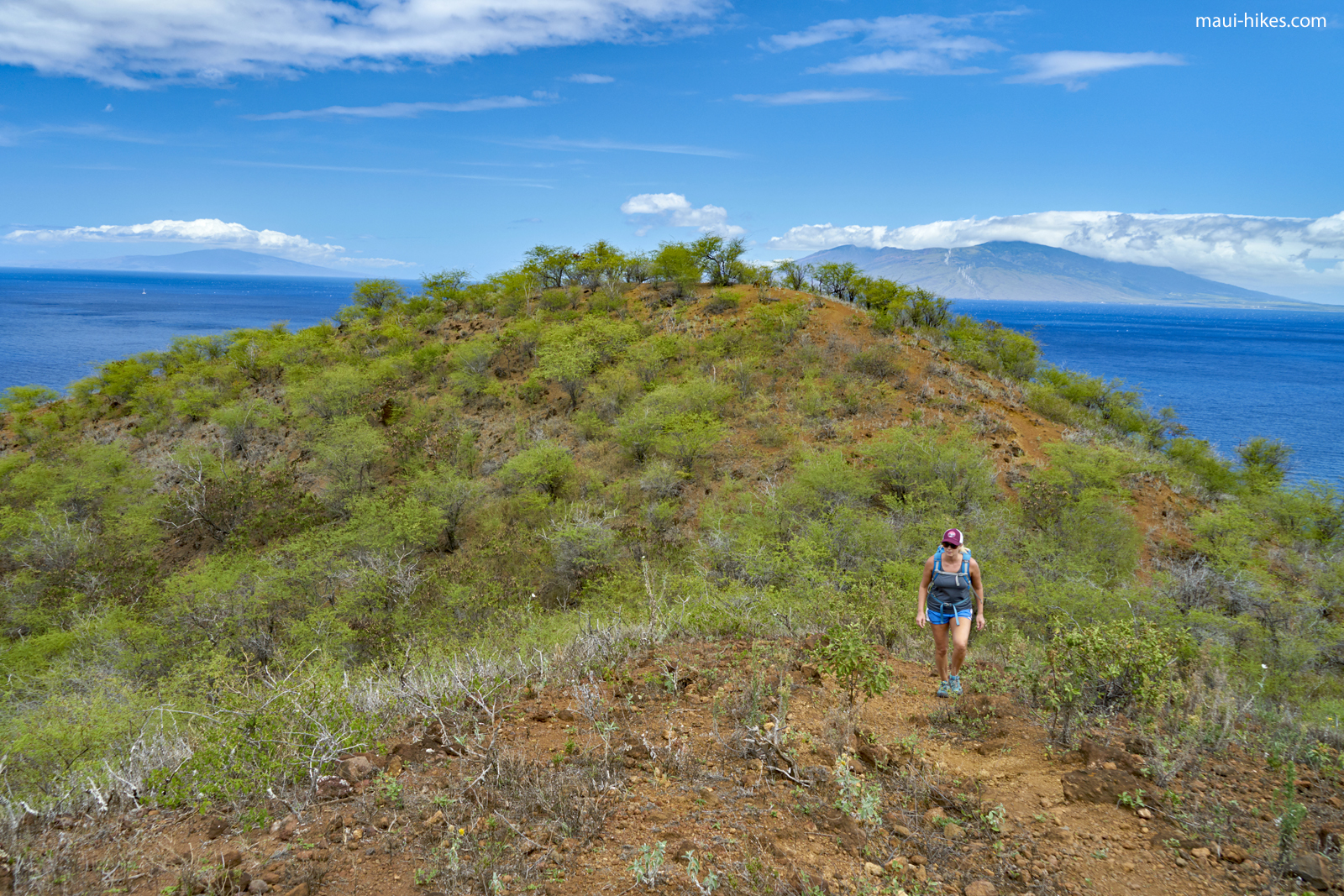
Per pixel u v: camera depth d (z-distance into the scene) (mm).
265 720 4078
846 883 2717
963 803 3350
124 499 23750
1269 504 17000
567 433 24969
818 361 25094
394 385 30609
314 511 22609
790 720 4293
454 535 20531
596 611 11141
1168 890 2711
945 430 20109
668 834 3098
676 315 31328
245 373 34594
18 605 17906
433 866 2889
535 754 3936
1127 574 13664
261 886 2744
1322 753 4008
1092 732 4160
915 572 11828
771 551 14398
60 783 4074
